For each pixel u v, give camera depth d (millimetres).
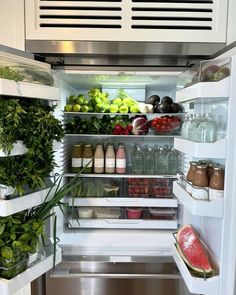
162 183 1685
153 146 1806
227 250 907
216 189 916
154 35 1145
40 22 1135
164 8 1139
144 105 1679
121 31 1141
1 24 1132
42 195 1024
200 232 1213
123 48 1149
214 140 946
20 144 899
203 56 1179
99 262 1304
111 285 1287
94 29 1138
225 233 905
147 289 1287
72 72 1284
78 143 1728
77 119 1641
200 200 941
